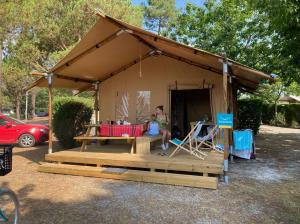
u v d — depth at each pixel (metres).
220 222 3.98
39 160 8.49
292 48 8.95
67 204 4.71
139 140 7.48
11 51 17.91
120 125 7.85
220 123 6.01
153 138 7.58
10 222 4.00
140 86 9.80
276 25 7.93
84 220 4.07
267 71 12.98
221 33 15.36
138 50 8.79
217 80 8.91
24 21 15.08
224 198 4.96
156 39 6.44
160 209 4.46
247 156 8.48
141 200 4.88
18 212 3.62
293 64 9.74
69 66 7.83
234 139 8.41
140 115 9.79
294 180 6.14
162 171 6.52
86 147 8.81
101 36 6.91
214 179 5.57
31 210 4.46
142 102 9.77
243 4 14.64
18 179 6.33
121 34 6.97
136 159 6.65
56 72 7.91
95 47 7.35
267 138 14.55
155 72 9.62
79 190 5.47
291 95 29.16
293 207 4.54
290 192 5.30
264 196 5.07
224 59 6.11
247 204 4.67
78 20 19.05
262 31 14.37
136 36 7.46
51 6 19.03
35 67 19.72
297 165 7.71
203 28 16.53
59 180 6.23
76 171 6.62
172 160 6.49
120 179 6.18
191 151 6.91
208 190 5.41
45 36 19.30
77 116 10.77
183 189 5.47
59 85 9.38
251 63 14.19
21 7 14.55
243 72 7.04
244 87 12.15
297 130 19.64
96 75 9.70
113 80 10.16
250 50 14.77
